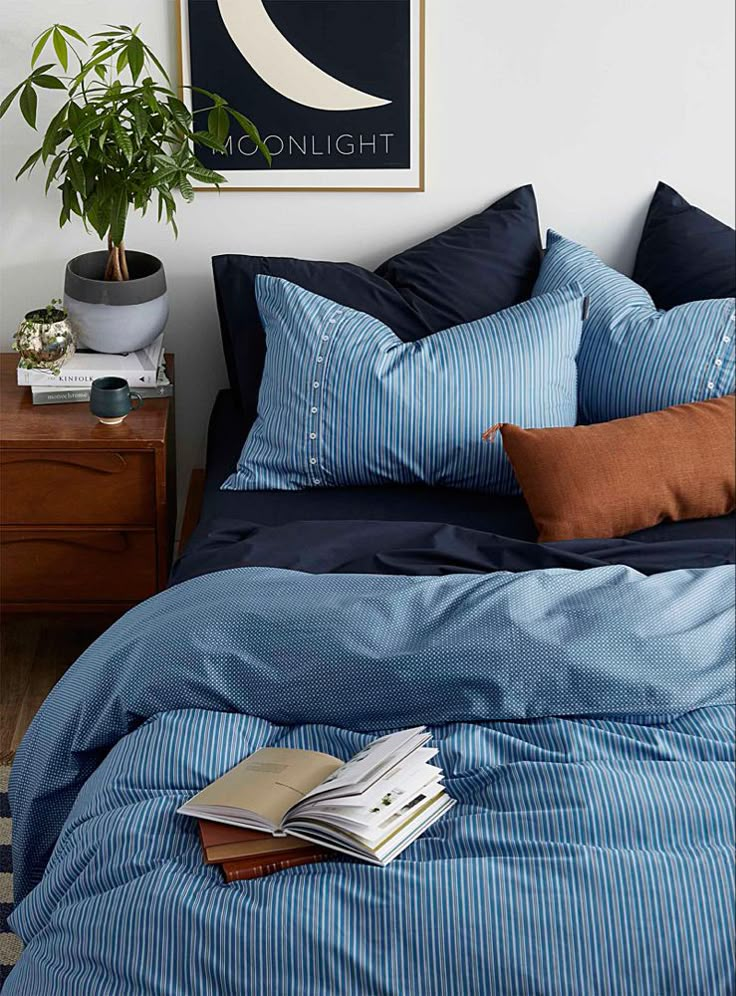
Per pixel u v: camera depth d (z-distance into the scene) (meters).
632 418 2.48
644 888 1.38
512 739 1.66
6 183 2.89
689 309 2.71
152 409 2.74
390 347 2.63
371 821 1.46
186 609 1.92
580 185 3.00
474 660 1.74
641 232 3.05
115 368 2.75
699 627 1.81
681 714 1.74
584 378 2.75
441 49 2.84
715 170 2.99
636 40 2.86
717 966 1.32
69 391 2.73
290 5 2.79
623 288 2.81
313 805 1.50
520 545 2.20
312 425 2.59
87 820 1.65
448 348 2.61
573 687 1.73
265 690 1.78
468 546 2.25
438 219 3.02
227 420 2.94
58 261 2.98
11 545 2.68
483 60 2.86
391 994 1.32
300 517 2.51
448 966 1.33
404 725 1.75
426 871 1.41
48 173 2.86
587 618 1.81
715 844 1.46
